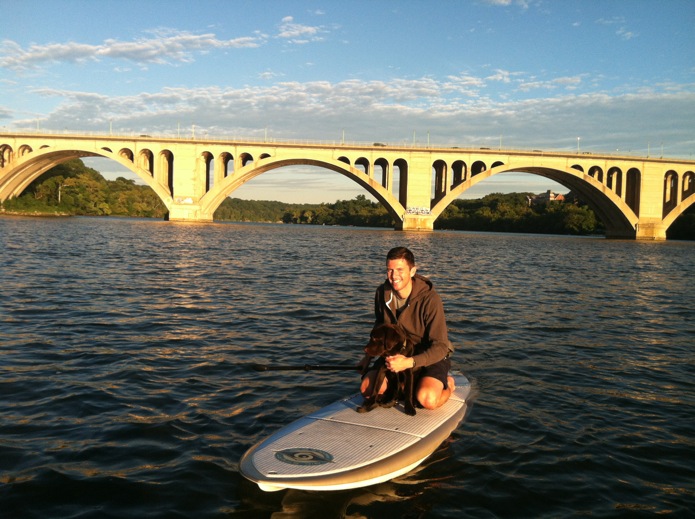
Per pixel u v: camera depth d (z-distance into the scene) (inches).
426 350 193.6
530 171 3166.8
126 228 2299.5
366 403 193.9
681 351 354.6
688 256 1667.1
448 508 150.5
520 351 338.3
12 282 569.9
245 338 350.0
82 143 2824.8
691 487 165.5
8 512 141.7
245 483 161.2
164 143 2861.7
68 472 163.6
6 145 2869.1
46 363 278.8
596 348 355.3
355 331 382.0
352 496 155.6
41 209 3927.2
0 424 198.5
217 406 223.0
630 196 3221.0
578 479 168.4
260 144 2874.0
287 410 219.3
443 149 2970.0
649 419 223.0
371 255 1234.6
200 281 640.4
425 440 173.9
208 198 2913.4
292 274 762.2
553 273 930.1
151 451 179.8
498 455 183.2
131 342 329.1
